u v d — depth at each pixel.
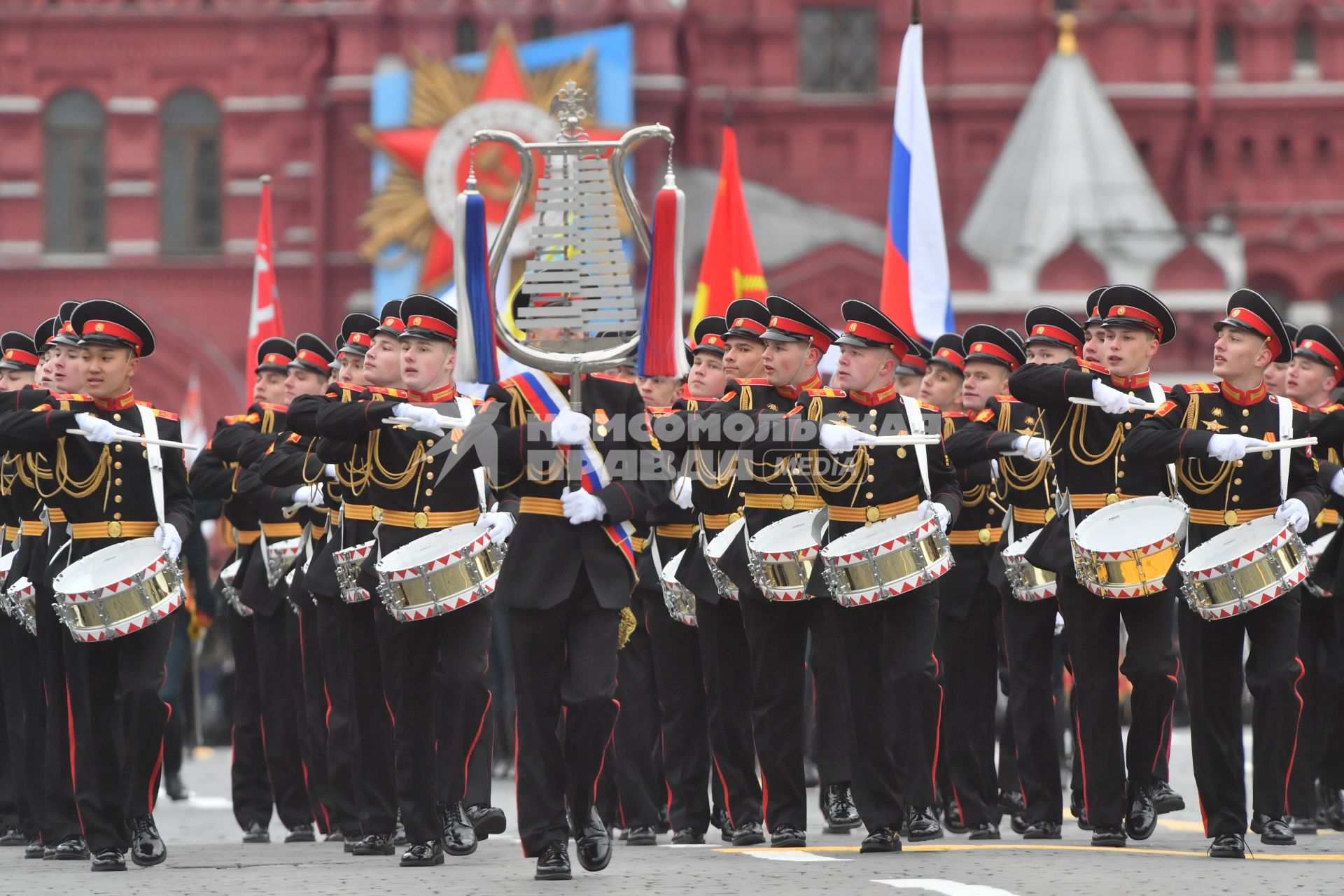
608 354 32.00
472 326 31.77
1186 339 138.50
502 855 37.38
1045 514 41.09
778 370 37.69
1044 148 143.12
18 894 30.22
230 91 147.38
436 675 34.91
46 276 146.62
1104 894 28.09
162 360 146.38
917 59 58.09
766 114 149.00
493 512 33.59
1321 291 147.25
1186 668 34.81
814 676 41.16
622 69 141.00
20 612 37.03
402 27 144.75
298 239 146.62
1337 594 40.88
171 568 34.84
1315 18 149.62
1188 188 148.38
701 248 141.50
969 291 139.25
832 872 31.23
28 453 35.78
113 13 147.00
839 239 140.12
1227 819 34.06
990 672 42.00
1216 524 35.66
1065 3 149.38
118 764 34.97
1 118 146.50
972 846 36.31
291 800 44.22
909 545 33.81
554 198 32.72
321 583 38.72
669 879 30.64
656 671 41.00
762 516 36.47
